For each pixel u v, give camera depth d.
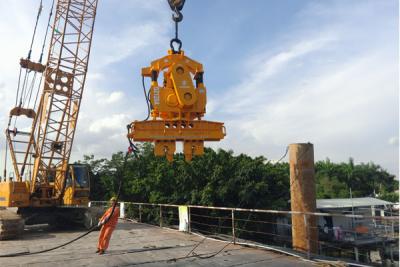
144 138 6.53
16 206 15.96
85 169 17.75
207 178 26.59
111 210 9.71
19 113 18.47
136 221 19.81
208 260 8.52
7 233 12.57
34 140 18.05
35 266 8.13
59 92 18.02
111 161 40.59
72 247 10.75
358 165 65.00
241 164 27.25
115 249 10.29
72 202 16.80
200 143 6.80
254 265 7.91
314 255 8.73
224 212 25.36
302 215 9.34
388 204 36.66
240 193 25.16
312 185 9.47
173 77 6.70
